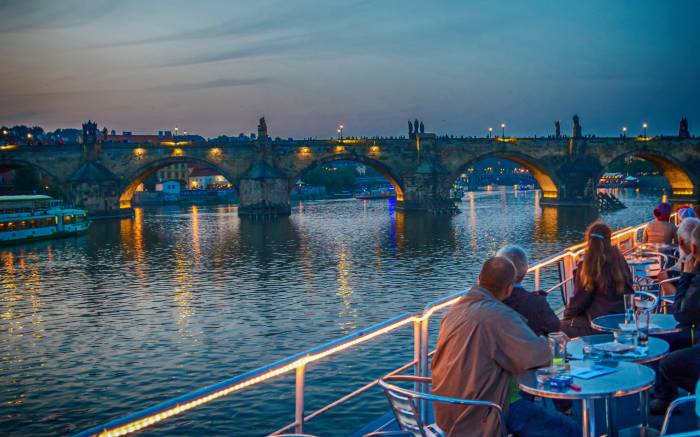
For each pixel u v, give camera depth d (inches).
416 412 294.8
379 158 6491.1
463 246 3614.7
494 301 292.2
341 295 2321.6
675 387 393.7
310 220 5674.2
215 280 2711.6
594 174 6633.9
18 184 7445.9
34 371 1514.5
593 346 344.5
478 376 282.0
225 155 6274.6
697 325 387.9
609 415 309.0
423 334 378.9
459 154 6540.4
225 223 5565.9
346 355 1462.8
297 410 298.8
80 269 3120.1
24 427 1195.3
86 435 204.1
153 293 2460.6
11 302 2354.8
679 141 6614.2
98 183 6087.6
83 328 1931.6
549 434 295.0
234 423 1125.7
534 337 279.7
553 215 5639.8
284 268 2984.7
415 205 6491.1
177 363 1555.1
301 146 6318.9
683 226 437.7
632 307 362.0
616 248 433.1
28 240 4352.9
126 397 1341.0
